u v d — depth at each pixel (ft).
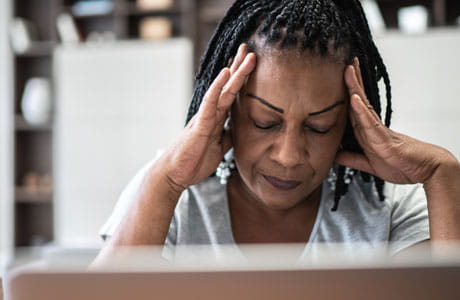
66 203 12.63
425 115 11.07
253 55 2.60
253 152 2.69
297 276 1.52
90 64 12.59
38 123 13.01
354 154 3.00
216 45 3.07
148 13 13.16
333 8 2.75
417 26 11.27
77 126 12.64
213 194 3.06
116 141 12.50
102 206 12.53
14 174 13.15
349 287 1.53
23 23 13.21
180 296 1.55
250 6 2.87
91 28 13.50
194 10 12.69
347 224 3.04
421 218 2.99
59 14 13.04
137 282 1.55
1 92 13.17
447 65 10.95
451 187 2.80
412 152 2.83
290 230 3.11
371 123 2.77
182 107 12.29
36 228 13.50
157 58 12.37
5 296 1.76
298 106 2.53
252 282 1.54
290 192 2.74
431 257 1.57
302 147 2.61
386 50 11.16
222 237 3.02
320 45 2.53
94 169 12.57
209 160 2.89
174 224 3.02
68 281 1.55
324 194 3.07
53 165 12.97
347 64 2.68
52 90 12.99
